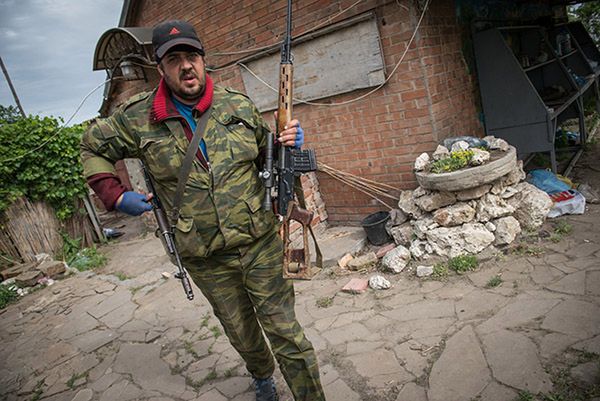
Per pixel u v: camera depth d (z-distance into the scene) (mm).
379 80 4285
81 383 3240
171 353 3355
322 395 2062
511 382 2182
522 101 4656
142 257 6457
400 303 3223
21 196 7156
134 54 6145
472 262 3416
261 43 5008
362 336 2918
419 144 4328
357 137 4754
